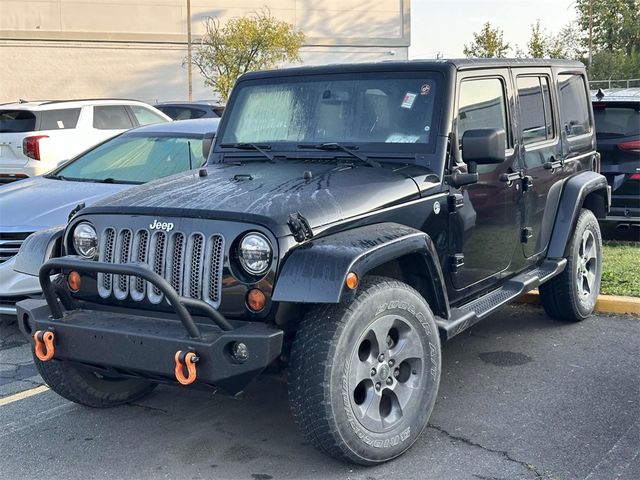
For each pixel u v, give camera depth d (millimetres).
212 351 3748
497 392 5195
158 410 5066
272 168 4898
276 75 5445
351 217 4195
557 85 6484
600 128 9570
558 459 4242
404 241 4160
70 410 5105
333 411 3887
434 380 4379
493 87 5449
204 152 5742
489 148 4703
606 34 57812
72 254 4480
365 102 5086
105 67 42344
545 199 6090
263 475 4148
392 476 4082
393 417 4219
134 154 7953
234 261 3957
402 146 4883
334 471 4160
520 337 6336
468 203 5023
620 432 4559
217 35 37500
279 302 3869
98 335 4027
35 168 10836
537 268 6102
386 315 4109
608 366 5652
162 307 4109
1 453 4496
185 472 4215
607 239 10133
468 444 4441
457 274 4973
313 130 5176
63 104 11562
